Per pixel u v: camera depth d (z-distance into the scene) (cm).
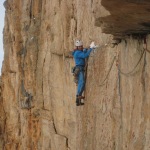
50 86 2772
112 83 1331
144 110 1100
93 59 1482
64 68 2470
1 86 3762
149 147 1062
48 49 2797
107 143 1347
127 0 877
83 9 1984
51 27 2666
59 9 2486
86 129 1552
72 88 2375
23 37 3322
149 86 1076
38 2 3095
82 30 1983
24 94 3284
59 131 2667
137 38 1145
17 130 3503
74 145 2358
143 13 944
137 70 1143
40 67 2991
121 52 1257
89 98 1502
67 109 2491
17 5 3412
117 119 1287
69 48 2300
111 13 970
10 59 3531
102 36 1617
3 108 3709
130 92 1187
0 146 3703
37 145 3119
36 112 3095
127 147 1184
